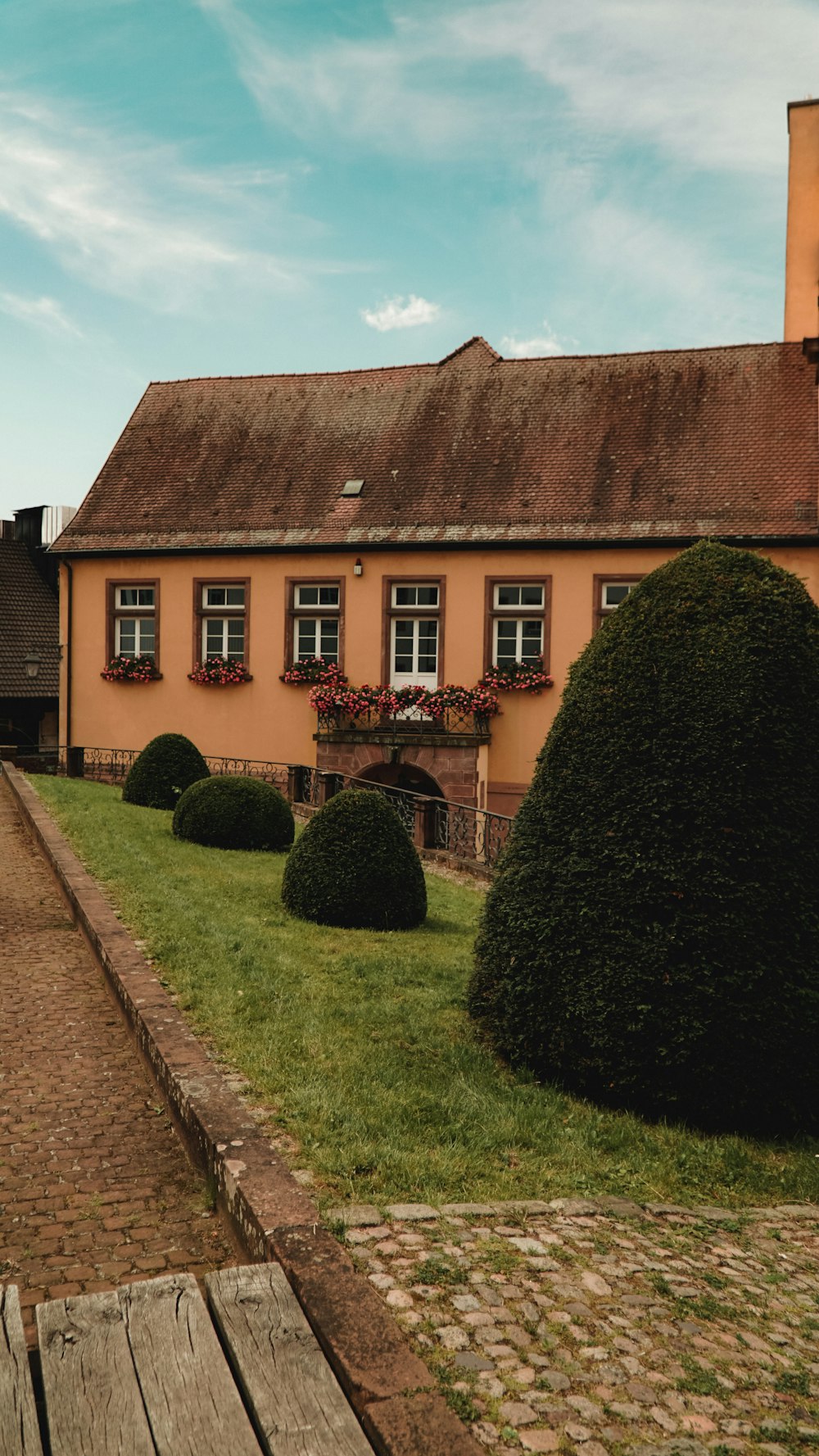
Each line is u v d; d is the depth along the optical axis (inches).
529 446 842.2
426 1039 242.8
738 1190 193.2
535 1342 119.1
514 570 793.6
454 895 485.4
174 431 953.5
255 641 853.8
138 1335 109.6
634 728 238.1
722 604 243.3
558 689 785.6
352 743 799.1
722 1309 135.6
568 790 244.7
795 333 869.8
